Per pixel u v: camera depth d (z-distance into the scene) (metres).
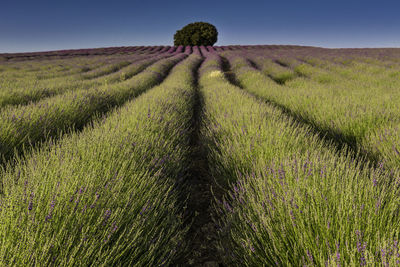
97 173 1.89
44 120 3.76
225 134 3.51
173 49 51.09
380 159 2.79
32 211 1.39
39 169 1.86
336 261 1.20
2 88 6.55
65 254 1.19
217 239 2.08
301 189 1.76
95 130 2.99
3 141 2.86
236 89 7.68
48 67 20.62
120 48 55.38
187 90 8.11
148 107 4.20
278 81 12.70
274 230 1.56
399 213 1.45
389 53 29.36
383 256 1.11
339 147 3.76
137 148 2.53
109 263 1.28
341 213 1.48
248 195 1.97
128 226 1.50
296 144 2.80
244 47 54.34
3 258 1.05
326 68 16.64
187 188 2.92
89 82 9.68
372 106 4.69
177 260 1.82
